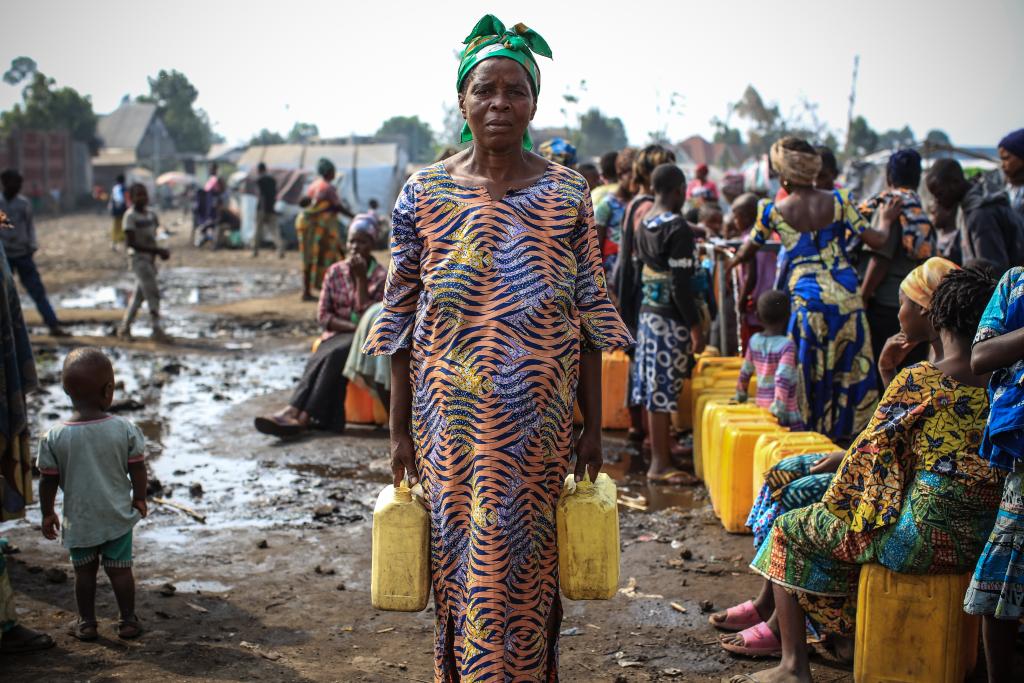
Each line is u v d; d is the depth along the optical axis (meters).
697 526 5.69
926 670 3.53
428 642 4.24
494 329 2.84
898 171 6.30
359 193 34.03
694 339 6.61
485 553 2.82
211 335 13.02
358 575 4.99
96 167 70.38
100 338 12.42
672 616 4.50
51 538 4.18
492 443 2.84
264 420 7.52
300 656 4.06
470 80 2.92
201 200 29.42
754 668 3.98
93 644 4.12
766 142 55.06
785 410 5.79
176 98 117.75
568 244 2.94
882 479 3.53
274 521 5.79
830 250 5.91
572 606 4.62
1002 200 6.40
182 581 4.88
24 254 11.99
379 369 7.44
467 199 2.90
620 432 7.98
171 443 7.55
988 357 3.11
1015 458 3.14
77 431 4.09
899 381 3.51
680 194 6.52
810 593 3.71
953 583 3.49
